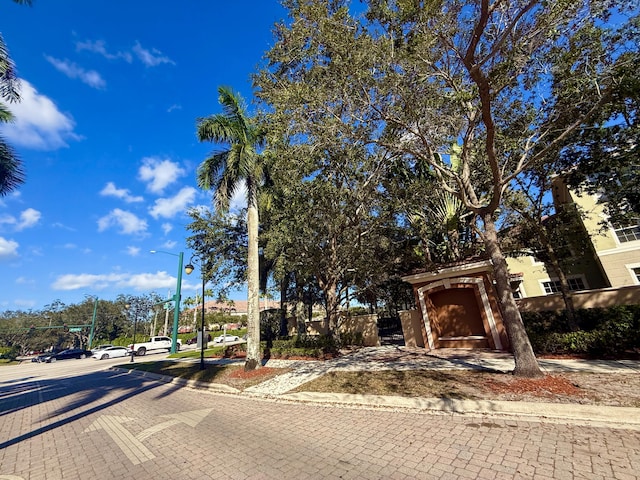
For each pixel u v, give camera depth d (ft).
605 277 57.93
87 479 14.87
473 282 41.47
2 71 33.99
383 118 28.40
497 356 34.17
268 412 23.88
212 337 167.12
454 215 50.80
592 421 16.17
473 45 19.90
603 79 23.62
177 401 30.71
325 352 47.67
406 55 24.54
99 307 187.83
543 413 17.61
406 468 13.08
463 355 36.68
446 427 17.21
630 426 15.14
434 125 31.63
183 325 220.23
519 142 31.35
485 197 43.09
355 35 26.07
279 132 28.04
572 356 29.84
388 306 97.04
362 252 51.80
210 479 13.69
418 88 27.84
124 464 16.20
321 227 47.70
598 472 11.52
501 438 15.10
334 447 15.97
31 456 18.65
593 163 35.55
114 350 113.80
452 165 41.73
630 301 35.50
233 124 43.80
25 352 184.85
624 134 32.22
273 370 39.73
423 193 48.47
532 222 40.42
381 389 25.34
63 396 38.83
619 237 53.06
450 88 30.30
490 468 12.45
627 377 21.72
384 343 58.85
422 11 21.70
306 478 13.00
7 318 188.65
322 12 24.14
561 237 44.47
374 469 13.26
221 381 37.35
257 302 42.50
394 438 16.38
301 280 63.82
